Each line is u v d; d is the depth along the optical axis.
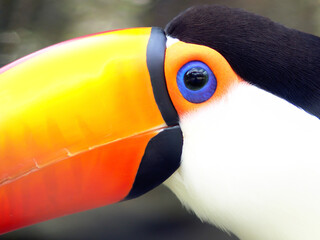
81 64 1.25
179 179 1.27
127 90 1.25
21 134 1.25
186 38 1.26
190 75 1.25
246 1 1.47
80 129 1.25
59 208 1.26
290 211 1.25
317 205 1.25
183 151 1.26
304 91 1.25
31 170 1.25
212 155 1.25
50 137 1.25
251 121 1.25
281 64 1.25
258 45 1.25
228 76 1.25
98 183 1.26
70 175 1.26
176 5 1.53
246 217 1.26
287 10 1.47
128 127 1.25
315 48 1.25
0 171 1.25
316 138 1.25
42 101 1.25
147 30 1.27
